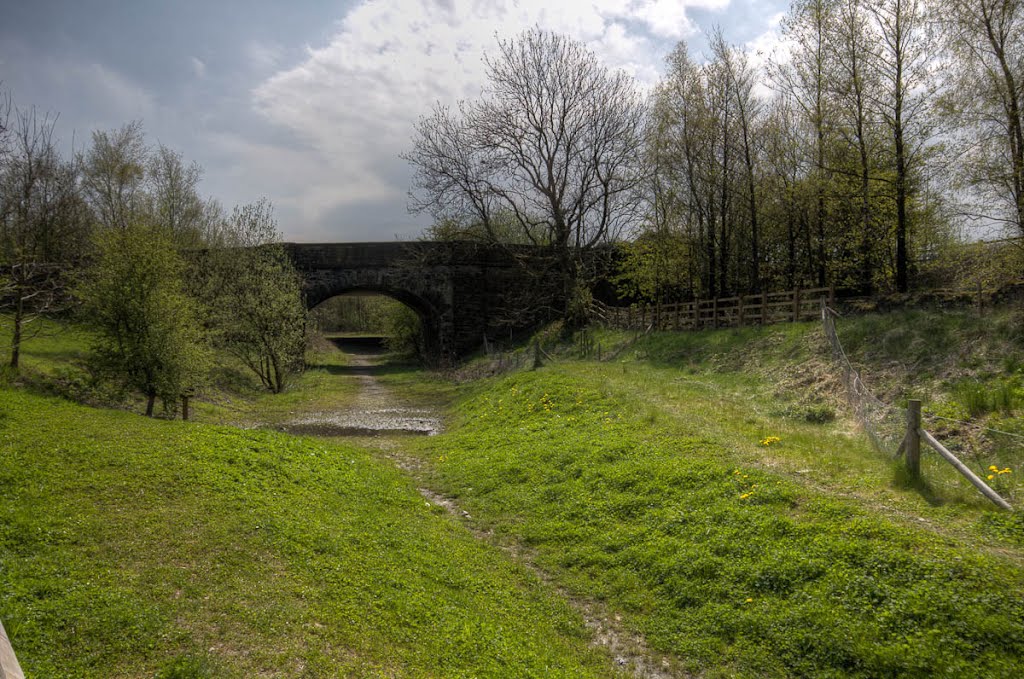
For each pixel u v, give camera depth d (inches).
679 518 396.8
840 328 793.6
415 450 727.7
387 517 433.7
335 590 298.5
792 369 763.4
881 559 297.7
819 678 251.3
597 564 376.5
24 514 321.1
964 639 247.6
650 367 991.6
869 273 1052.5
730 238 1507.1
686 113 1371.8
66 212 1158.3
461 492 543.2
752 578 316.8
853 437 525.0
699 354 977.5
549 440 636.7
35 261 878.4
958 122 805.9
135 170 1547.7
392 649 257.1
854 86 976.9
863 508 359.6
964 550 296.8
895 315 764.0
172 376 728.3
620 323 1427.2
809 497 380.2
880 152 1034.7
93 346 727.7
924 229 1110.4
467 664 256.7
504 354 1526.8
